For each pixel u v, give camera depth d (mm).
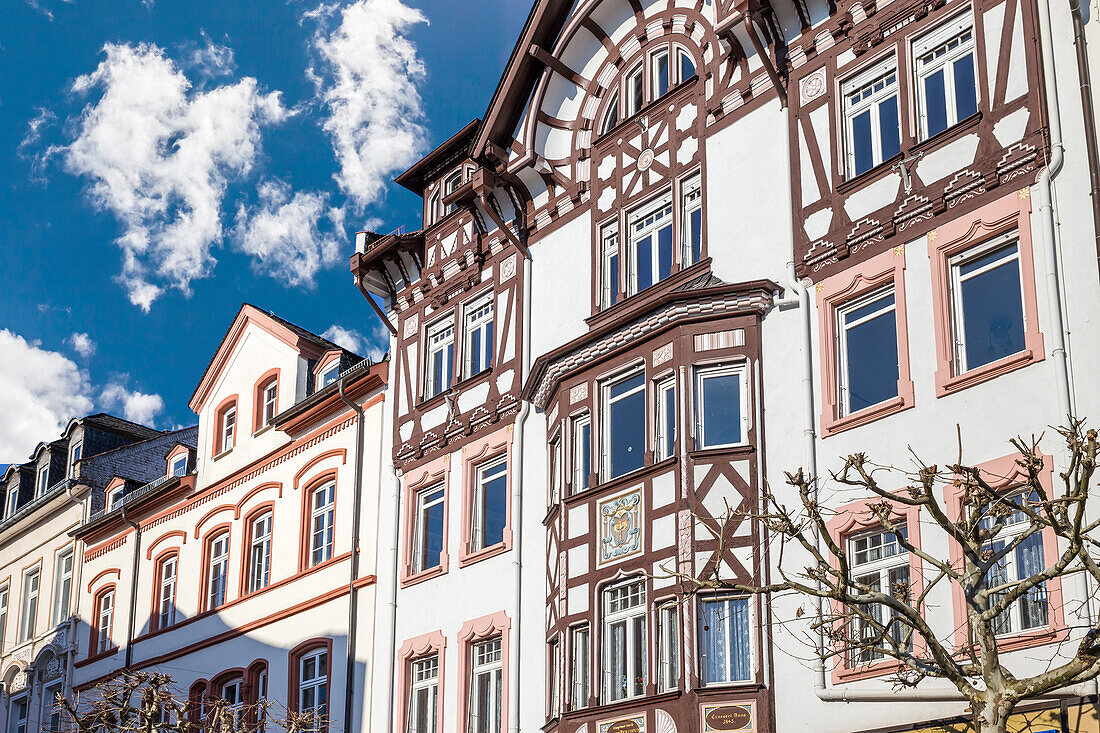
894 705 18016
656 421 21672
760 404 20844
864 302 20344
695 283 22219
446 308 28438
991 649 13914
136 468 42156
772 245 21672
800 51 22250
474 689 25016
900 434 19047
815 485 19797
